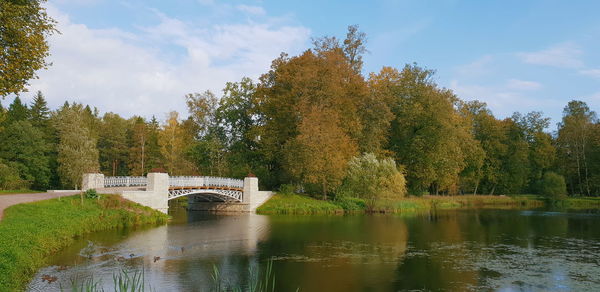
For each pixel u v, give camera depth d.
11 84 16.31
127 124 83.31
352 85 49.25
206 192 38.38
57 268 15.87
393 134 56.88
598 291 14.01
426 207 51.44
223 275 15.71
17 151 47.03
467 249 21.53
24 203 24.20
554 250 21.27
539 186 63.97
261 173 50.38
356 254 20.08
